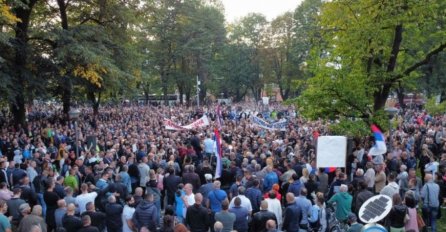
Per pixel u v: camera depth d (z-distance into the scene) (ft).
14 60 94.84
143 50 222.28
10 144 71.26
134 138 70.38
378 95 66.64
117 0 115.75
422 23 63.31
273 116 134.21
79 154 63.05
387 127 61.11
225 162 50.19
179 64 240.53
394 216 31.76
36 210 30.83
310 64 70.18
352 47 62.34
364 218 24.88
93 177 43.21
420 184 44.60
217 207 35.73
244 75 260.21
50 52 98.73
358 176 41.68
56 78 99.91
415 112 147.54
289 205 33.32
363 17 62.95
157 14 124.36
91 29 100.68
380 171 43.60
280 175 45.39
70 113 60.80
